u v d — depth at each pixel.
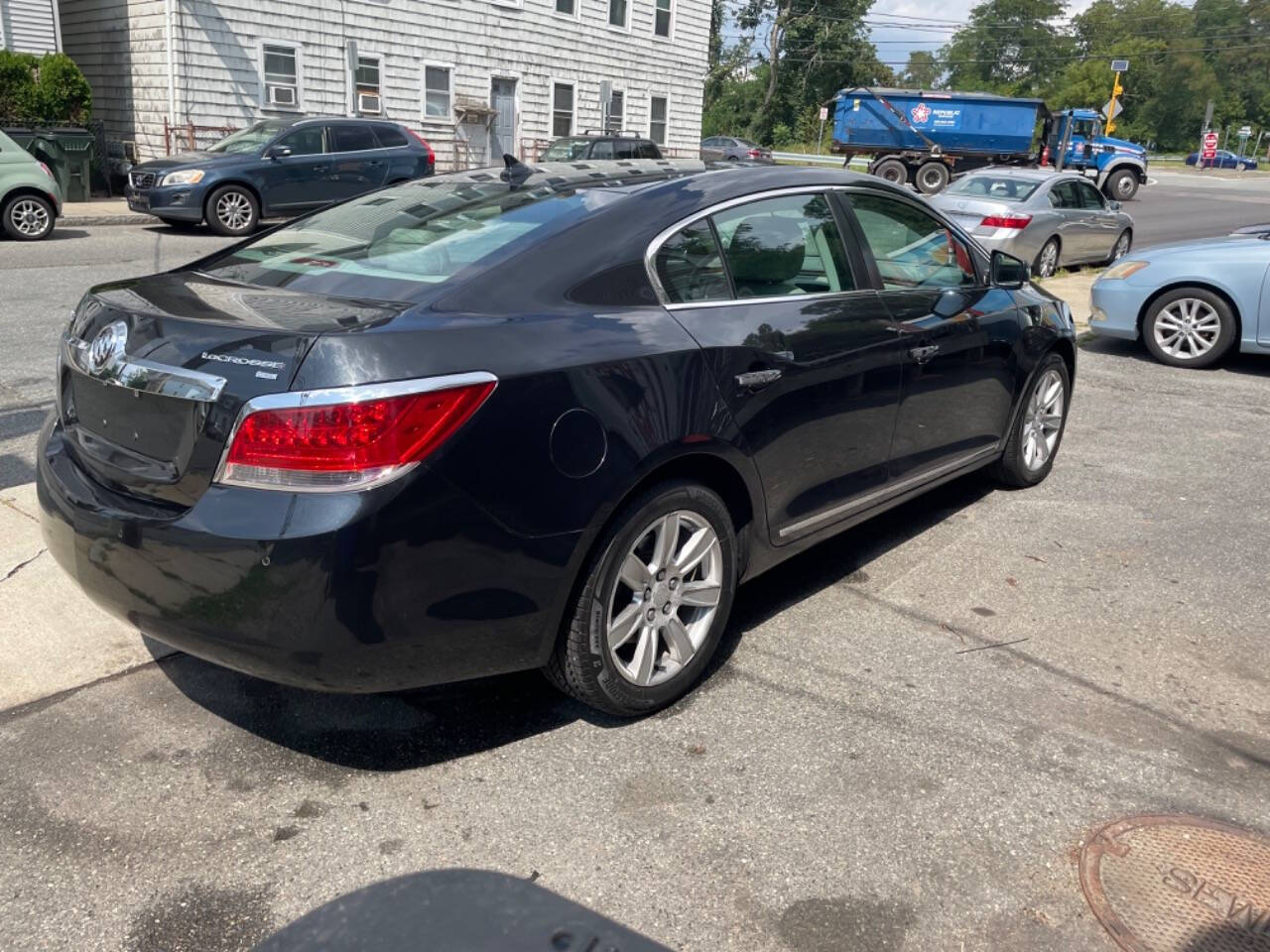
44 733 3.09
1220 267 8.45
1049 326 5.26
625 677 3.15
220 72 18.95
